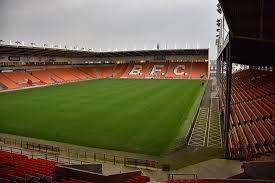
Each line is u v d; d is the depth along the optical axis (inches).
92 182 547.8
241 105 1392.7
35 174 584.7
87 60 4626.0
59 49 3358.8
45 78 3408.0
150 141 1055.6
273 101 1134.4
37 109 1678.2
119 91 2460.6
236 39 706.2
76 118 1434.5
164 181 688.4
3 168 634.2
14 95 2309.3
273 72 1883.6
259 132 896.3
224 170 743.1
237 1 500.1
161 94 2231.8
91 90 2571.4
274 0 473.4
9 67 3216.0
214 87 2723.9
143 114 1502.2
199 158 860.6
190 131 1177.4
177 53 4146.2
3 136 1140.5
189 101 1894.7
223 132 1081.4
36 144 1020.5
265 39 600.4
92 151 954.7
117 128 1238.3
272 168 538.6
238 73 2866.6
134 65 4409.5
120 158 882.1
